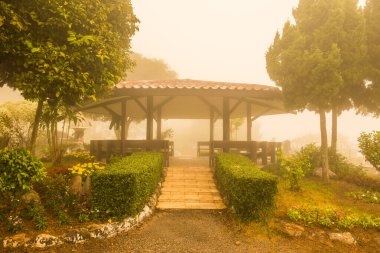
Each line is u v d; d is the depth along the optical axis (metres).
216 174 10.29
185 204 8.33
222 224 7.02
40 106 8.40
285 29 10.46
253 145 11.62
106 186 6.36
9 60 7.25
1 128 12.48
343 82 9.40
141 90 10.91
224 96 11.40
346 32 9.43
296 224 6.63
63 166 9.34
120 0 8.30
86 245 5.61
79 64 7.13
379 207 7.91
